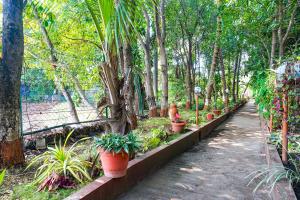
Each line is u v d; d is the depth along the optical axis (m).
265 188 3.33
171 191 3.24
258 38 9.62
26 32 6.21
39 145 4.07
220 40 10.41
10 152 3.12
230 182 3.57
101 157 2.93
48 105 5.23
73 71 5.99
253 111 16.41
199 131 6.61
